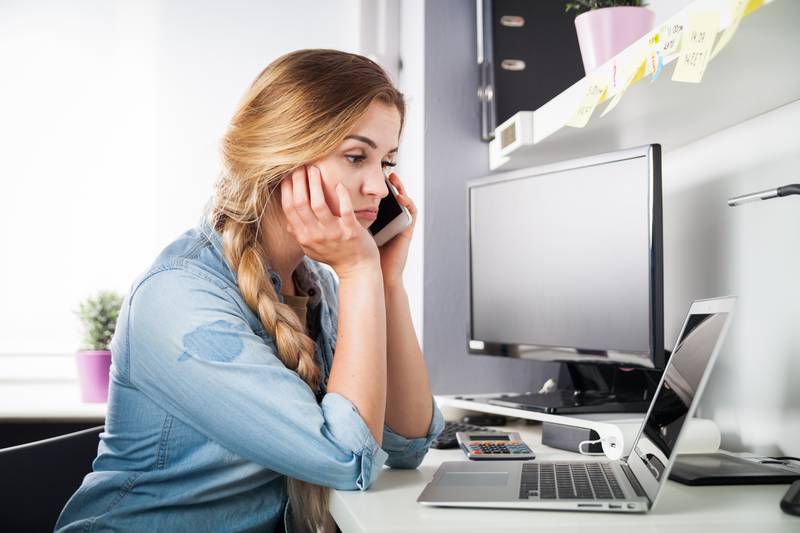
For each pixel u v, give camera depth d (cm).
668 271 154
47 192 234
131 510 100
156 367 97
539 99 185
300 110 105
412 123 200
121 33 238
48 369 232
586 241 138
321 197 104
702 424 122
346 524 85
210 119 239
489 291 163
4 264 232
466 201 171
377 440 98
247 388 94
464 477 98
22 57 235
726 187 134
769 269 122
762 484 97
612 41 132
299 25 242
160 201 237
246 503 104
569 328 141
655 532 75
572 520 78
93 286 235
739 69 101
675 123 133
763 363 123
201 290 100
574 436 128
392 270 125
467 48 192
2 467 118
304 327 122
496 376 188
